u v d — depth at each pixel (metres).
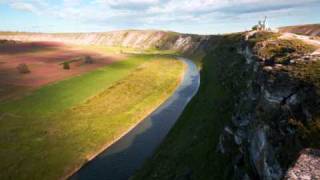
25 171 46.78
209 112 54.81
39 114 65.62
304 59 32.16
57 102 73.12
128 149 56.22
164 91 93.75
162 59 152.75
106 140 59.38
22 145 52.91
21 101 70.81
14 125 59.12
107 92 83.88
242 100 41.38
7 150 50.72
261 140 26.70
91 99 77.75
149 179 43.62
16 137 54.97
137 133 63.25
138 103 80.00
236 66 63.31
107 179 46.75
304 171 16.75
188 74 121.00
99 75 101.00
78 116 67.31
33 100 72.31
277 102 26.97
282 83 27.44
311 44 45.53
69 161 51.12
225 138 38.44
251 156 29.41
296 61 31.70
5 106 66.88
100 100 77.88
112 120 67.62
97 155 54.56
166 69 125.44
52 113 67.00
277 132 24.73
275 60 37.94
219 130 44.38
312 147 21.02
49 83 86.69
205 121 51.56
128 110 74.50
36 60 119.50
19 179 45.12
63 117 65.88
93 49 164.38
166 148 51.75
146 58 149.38
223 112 48.78
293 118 24.22
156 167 46.22
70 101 74.75
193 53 187.25
